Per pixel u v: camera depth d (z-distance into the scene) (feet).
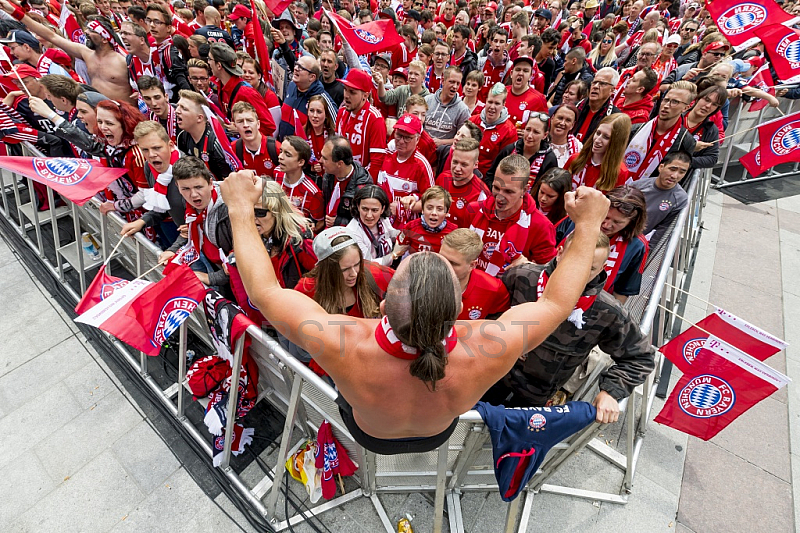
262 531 8.70
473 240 6.97
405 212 11.58
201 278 9.29
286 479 9.46
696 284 15.37
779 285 15.37
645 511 9.05
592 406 6.66
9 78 13.30
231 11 26.71
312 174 13.56
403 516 8.87
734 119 20.06
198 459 9.85
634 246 8.39
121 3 23.99
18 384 11.35
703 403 7.97
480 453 7.92
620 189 8.00
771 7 13.16
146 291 7.87
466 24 28.04
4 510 8.89
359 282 7.12
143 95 13.23
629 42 24.56
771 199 20.56
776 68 13.48
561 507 9.12
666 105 12.02
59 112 13.98
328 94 16.44
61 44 16.55
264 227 7.93
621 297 9.12
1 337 12.60
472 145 10.07
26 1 21.98
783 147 13.64
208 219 8.43
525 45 19.10
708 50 19.02
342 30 16.55
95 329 12.77
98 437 10.24
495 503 9.10
